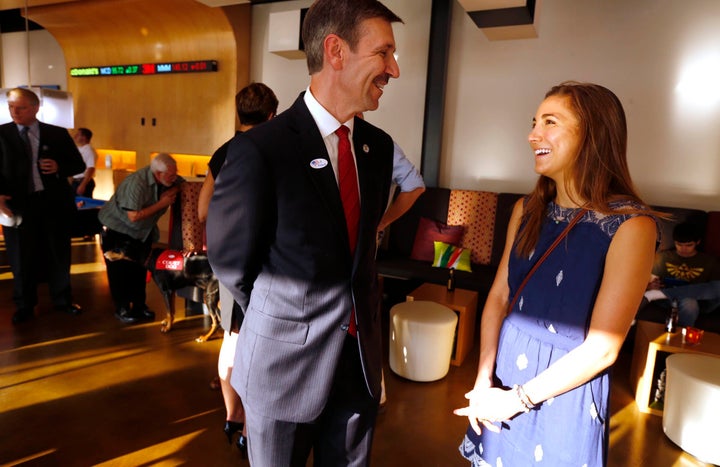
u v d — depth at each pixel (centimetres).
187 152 686
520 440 118
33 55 859
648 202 436
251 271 124
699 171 417
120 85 739
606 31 438
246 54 637
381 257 464
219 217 118
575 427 110
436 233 464
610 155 112
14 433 233
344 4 112
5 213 346
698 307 323
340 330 121
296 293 117
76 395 271
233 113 638
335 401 135
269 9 619
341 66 115
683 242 356
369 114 552
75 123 801
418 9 515
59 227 384
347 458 138
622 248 103
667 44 418
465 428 255
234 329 215
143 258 364
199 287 368
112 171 777
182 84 677
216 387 285
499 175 496
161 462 216
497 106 489
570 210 116
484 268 439
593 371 103
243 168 113
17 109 350
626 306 101
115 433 237
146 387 284
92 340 348
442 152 517
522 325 121
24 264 369
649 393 278
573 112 112
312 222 116
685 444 240
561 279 112
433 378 307
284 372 120
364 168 128
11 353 320
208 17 611
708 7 402
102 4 673
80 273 517
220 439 236
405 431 251
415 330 300
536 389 108
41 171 364
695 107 413
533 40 466
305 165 116
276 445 125
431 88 496
